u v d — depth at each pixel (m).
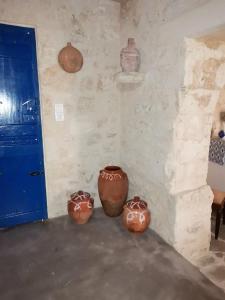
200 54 1.66
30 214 2.32
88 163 2.51
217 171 2.99
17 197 2.24
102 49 2.34
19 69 2.03
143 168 2.24
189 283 1.55
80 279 1.57
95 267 1.69
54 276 1.60
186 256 1.99
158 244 1.97
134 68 2.07
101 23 2.28
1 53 1.95
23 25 1.99
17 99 2.07
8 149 2.12
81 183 2.51
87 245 1.96
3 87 2.00
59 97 2.23
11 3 1.91
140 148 2.25
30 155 2.22
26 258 1.79
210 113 1.86
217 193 2.42
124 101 2.45
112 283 1.54
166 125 1.86
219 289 1.51
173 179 1.84
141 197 2.32
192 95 1.72
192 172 1.91
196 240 2.01
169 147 1.84
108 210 2.37
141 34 2.06
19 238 2.06
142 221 2.03
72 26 2.16
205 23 1.42
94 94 2.39
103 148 2.55
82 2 2.16
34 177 2.28
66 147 2.36
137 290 1.49
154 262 1.75
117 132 2.60
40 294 1.45
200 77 1.71
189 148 1.85
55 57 2.15
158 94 1.92
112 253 1.85
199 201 1.93
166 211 1.95
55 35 2.11
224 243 2.30
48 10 2.04
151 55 1.96
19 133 2.13
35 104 2.14
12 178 2.19
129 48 2.04
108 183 2.26
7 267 1.69
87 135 2.44
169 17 1.71
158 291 1.48
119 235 2.10
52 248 1.91
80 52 2.23
